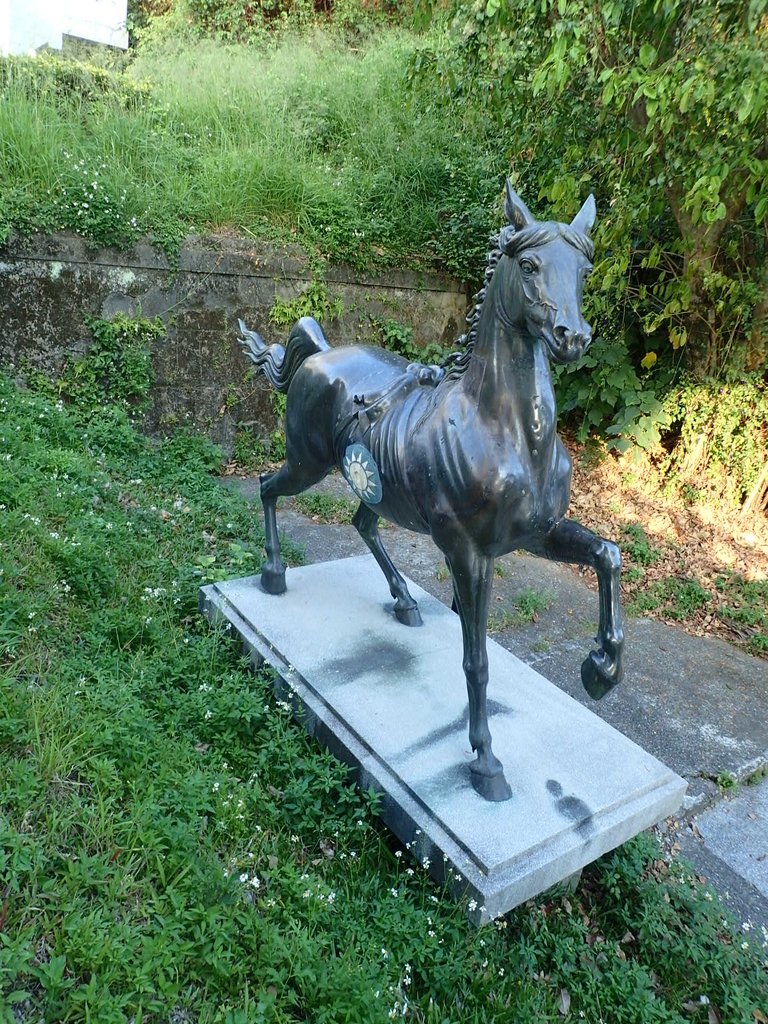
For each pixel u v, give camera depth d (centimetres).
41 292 473
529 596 417
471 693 211
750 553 516
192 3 974
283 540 413
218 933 162
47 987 139
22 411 439
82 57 752
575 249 166
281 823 213
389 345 623
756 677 376
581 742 237
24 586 269
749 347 550
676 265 570
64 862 169
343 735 232
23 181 477
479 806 204
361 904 191
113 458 461
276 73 738
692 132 369
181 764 212
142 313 507
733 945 220
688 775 293
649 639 402
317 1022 153
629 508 566
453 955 183
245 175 565
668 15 334
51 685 227
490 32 420
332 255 578
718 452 564
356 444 232
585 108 450
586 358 589
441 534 202
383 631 284
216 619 298
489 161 650
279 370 287
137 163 550
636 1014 192
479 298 191
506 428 187
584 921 221
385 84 733
